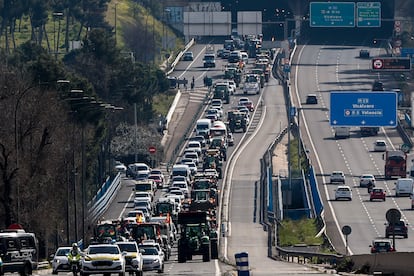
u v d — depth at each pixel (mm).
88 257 164000
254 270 181375
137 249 175000
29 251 171875
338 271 177875
